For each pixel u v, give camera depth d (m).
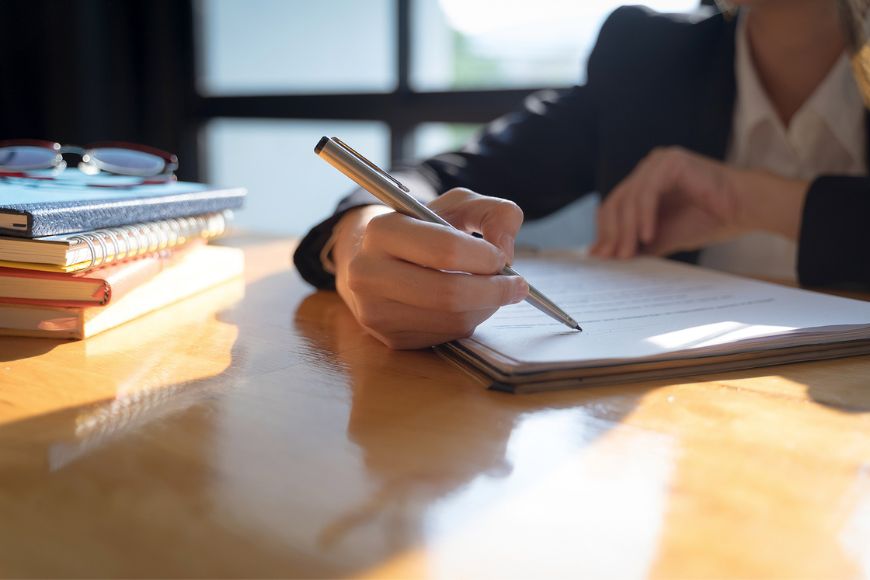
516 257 0.93
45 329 0.56
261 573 0.26
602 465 0.35
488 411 0.43
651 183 1.00
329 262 0.75
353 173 0.51
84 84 2.71
